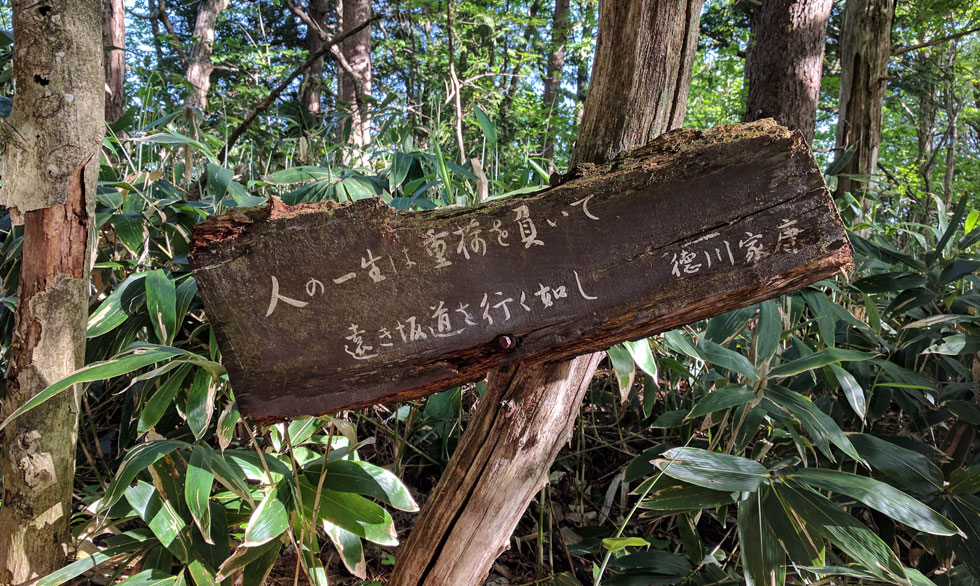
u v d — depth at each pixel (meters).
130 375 1.63
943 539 1.25
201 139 2.32
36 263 0.96
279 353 0.78
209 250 0.76
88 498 1.33
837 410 1.67
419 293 0.78
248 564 1.14
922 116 6.48
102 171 1.74
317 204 0.77
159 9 8.27
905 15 6.07
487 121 1.83
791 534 1.08
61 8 0.88
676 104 0.93
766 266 0.75
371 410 1.88
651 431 1.95
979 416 1.50
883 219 3.24
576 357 0.90
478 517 1.02
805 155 0.73
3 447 1.00
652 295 0.77
